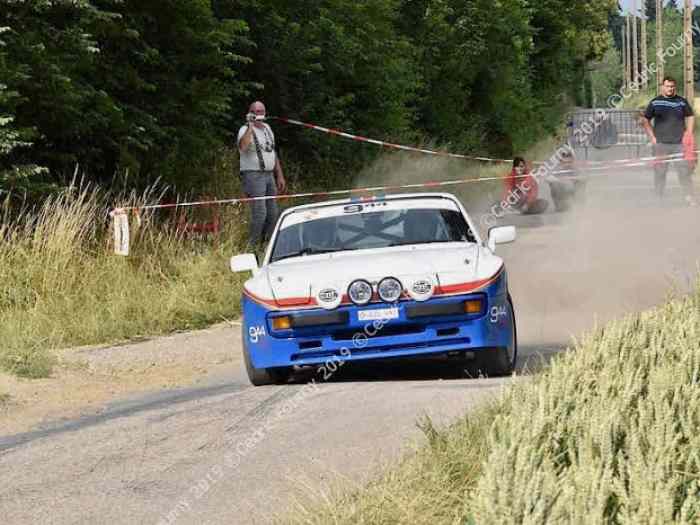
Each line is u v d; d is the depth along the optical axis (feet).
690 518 28.09
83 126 104.99
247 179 109.40
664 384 37.47
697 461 30.53
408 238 64.59
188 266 95.14
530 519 26.76
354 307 57.36
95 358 71.97
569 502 27.32
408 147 185.37
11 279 85.15
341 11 173.17
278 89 156.97
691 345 43.70
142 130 110.63
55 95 99.96
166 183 116.67
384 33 184.34
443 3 239.50
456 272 57.88
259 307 58.59
